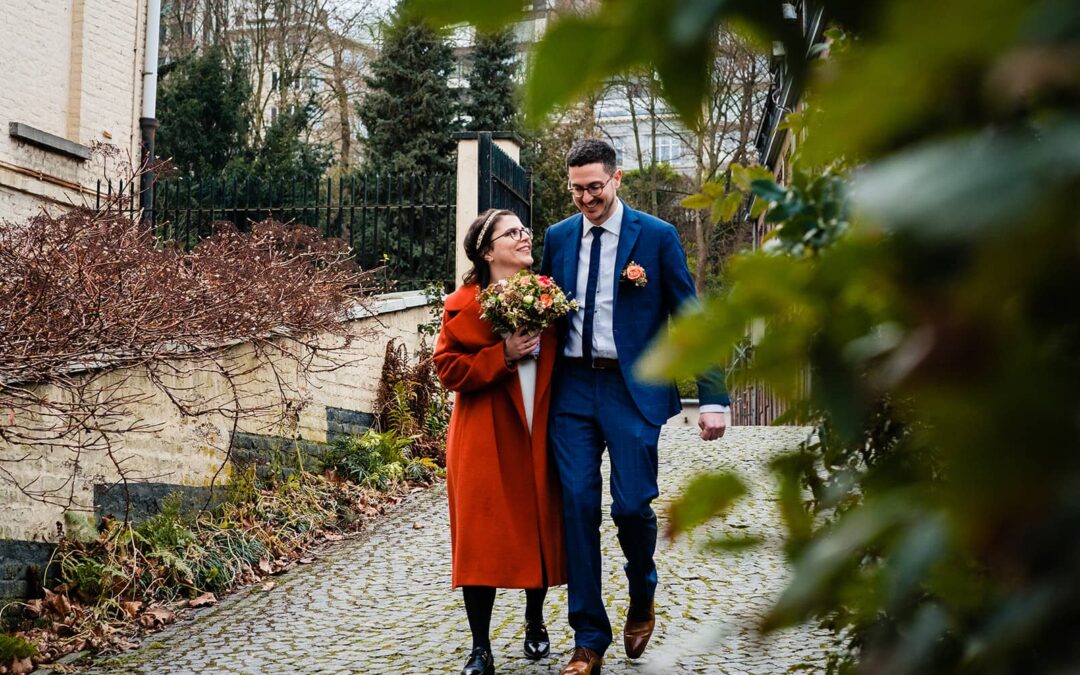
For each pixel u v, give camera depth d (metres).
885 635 0.47
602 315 3.80
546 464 3.84
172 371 6.26
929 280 0.32
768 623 0.44
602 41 0.38
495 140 11.49
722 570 5.35
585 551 3.66
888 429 0.65
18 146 9.10
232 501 6.74
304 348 7.87
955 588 0.40
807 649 3.78
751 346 0.42
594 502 3.68
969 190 0.28
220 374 6.80
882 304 0.39
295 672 4.31
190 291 5.86
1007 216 0.28
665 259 3.80
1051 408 0.30
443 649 4.49
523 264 3.99
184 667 4.48
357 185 10.62
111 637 4.88
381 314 9.16
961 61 0.30
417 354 9.84
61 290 4.93
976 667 0.38
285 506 6.96
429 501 7.94
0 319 4.84
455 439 3.94
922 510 0.39
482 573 3.73
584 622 3.65
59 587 5.12
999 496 0.31
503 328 3.79
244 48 22.98
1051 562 0.32
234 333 6.31
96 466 5.61
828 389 0.41
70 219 5.22
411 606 5.27
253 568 6.10
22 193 9.15
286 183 10.65
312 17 22.08
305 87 23.16
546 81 0.38
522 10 0.38
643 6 0.37
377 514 7.51
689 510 0.50
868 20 0.39
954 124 0.31
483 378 3.78
